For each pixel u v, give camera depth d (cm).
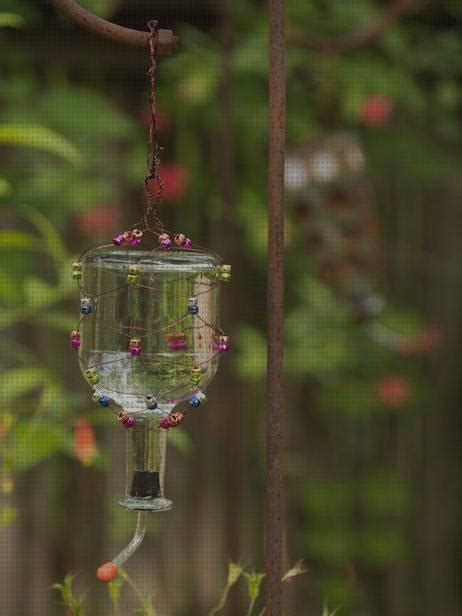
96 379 236
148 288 233
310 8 604
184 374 233
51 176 543
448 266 699
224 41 538
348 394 675
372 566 697
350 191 610
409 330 645
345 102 604
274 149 239
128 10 592
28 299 444
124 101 630
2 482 619
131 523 645
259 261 652
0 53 596
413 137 662
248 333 586
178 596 656
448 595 706
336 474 692
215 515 658
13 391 430
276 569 242
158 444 238
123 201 627
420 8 604
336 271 626
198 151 634
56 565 639
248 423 659
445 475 708
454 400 706
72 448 425
